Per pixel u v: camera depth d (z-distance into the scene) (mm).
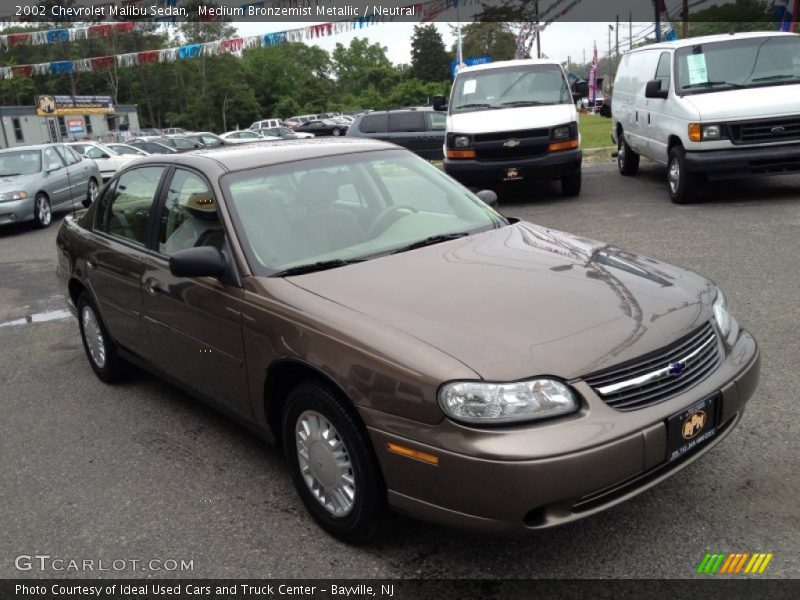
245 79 107062
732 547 2912
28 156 14680
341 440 2988
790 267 6648
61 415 4793
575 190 11711
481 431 2551
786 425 3801
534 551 2988
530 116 11164
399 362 2729
